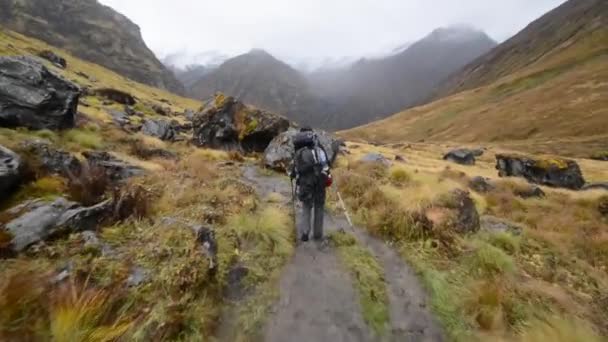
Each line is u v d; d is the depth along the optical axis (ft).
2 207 17.39
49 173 21.65
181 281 13.91
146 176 29.09
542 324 14.51
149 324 11.91
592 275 21.67
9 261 13.35
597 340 14.12
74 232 16.48
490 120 455.63
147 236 17.28
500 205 46.34
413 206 25.66
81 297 11.48
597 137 298.15
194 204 24.39
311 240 22.18
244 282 16.42
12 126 31.91
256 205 27.20
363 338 13.93
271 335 13.62
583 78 448.24
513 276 18.88
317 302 15.89
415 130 557.74
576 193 68.95
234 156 56.65
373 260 20.06
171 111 206.18
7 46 238.68
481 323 14.82
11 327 10.63
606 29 582.76
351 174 37.60
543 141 322.75
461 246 21.84
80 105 91.04
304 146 21.84
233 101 70.59
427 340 14.02
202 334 12.60
